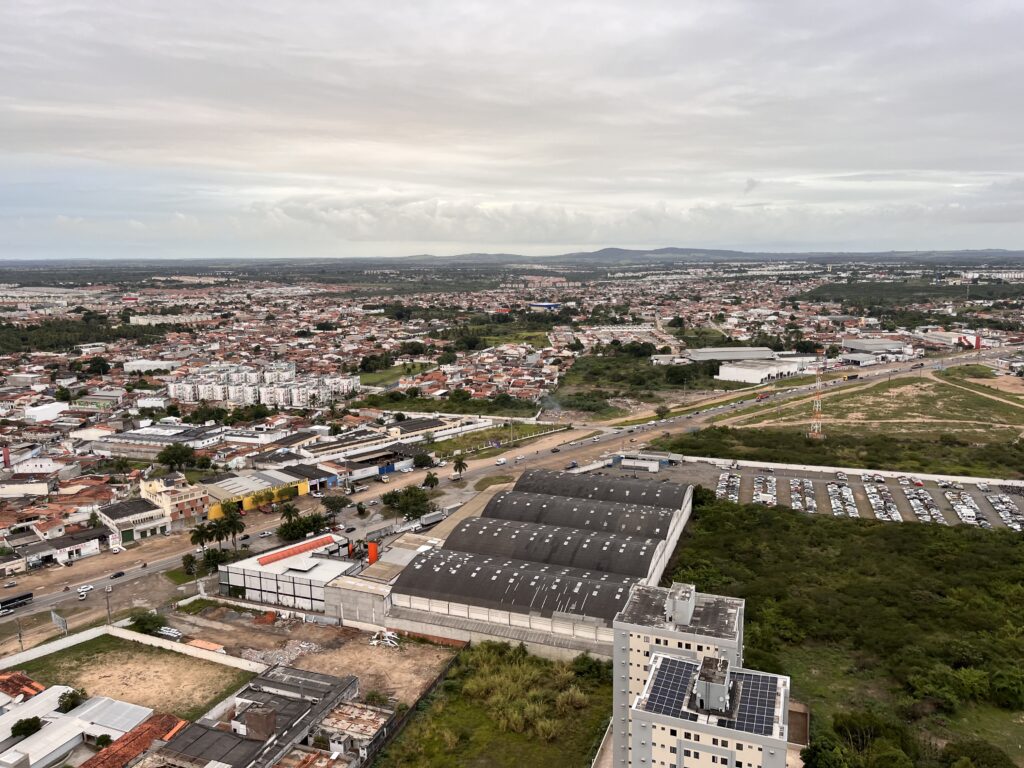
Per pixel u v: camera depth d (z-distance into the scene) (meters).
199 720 143.62
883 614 181.12
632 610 139.75
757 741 102.12
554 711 148.00
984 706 149.62
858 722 136.75
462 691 155.50
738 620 135.75
